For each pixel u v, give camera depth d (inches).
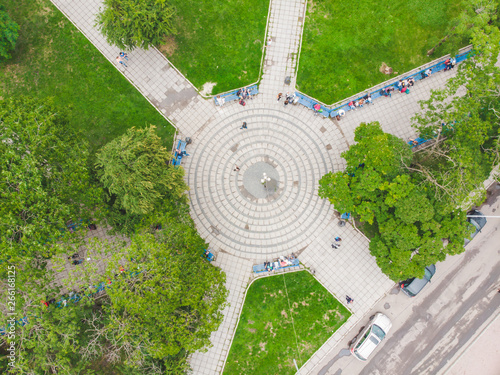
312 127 1568.7
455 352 1539.1
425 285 1549.0
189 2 1551.4
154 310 1099.9
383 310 1540.4
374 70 1573.6
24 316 1187.9
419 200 1187.3
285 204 1551.4
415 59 1582.2
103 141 1523.1
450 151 1256.2
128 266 1127.0
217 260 1517.0
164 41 1422.2
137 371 1245.1
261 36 1569.9
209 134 1557.6
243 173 1560.0
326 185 1341.0
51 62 1525.6
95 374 1362.0
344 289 1521.9
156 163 1226.0
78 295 1403.8
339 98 1567.4
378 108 1571.1
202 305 1200.8
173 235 1211.2
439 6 1579.7
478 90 1224.2
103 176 1177.4
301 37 1571.1
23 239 1037.2
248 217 1542.8
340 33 1572.3
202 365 1473.9
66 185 1140.5
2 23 1364.4
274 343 1501.0
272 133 1569.9
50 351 1191.6
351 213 1508.4
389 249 1299.2
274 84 1568.7
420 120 1341.0
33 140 1085.1
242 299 1504.7
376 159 1227.2
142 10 1284.4
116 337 1167.0
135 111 1537.9
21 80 1518.2
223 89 1560.0
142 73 1544.0
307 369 1499.8
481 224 1535.4
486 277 1560.0
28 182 1070.4
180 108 1551.4
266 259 1525.6
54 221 1095.0
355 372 1519.4
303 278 1520.7
